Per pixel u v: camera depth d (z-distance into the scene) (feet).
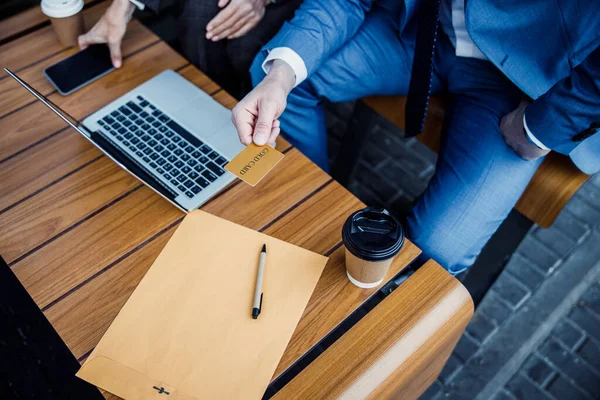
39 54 4.64
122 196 3.76
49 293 3.29
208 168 3.80
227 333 3.13
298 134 5.39
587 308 6.24
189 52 5.93
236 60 5.72
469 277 5.79
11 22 4.87
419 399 5.51
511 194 4.47
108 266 3.42
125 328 3.15
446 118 5.06
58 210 3.68
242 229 3.59
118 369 2.99
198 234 3.55
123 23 4.45
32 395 5.17
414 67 4.67
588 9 3.98
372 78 5.29
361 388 3.00
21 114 4.21
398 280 3.57
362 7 4.91
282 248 3.50
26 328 5.56
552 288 6.34
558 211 4.77
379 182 7.08
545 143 4.13
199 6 5.47
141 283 3.33
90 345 3.10
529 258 6.57
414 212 4.70
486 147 4.55
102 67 4.51
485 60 4.83
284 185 3.84
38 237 3.55
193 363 3.01
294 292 3.30
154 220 3.63
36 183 3.82
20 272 3.38
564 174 4.67
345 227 3.09
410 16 4.74
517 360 5.80
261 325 3.16
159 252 3.48
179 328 3.14
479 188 4.45
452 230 4.47
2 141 4.04
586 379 5.72
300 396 2.94
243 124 3.79
